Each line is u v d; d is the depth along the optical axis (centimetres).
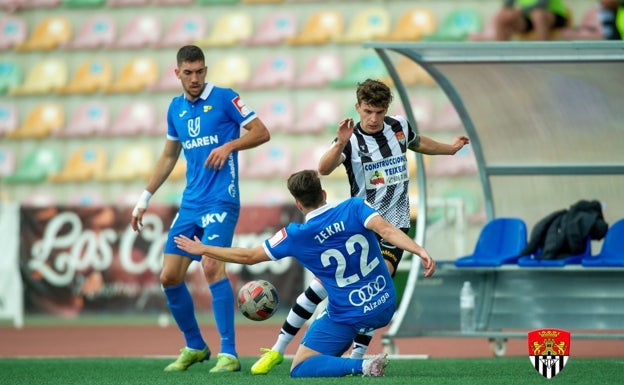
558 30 5306
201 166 2577
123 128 5856
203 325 4553
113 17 6200
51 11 6269
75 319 4959
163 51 6084
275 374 2409
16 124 6009
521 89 3225
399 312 3142
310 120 5669
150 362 3011
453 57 2966
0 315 4666
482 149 3388
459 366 2653
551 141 3300
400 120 2477
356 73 5769
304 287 4466
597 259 3045
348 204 2152
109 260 4638
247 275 4538
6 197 5803
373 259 2173
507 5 5316
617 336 2914
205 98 2573
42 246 4678
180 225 2581
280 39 5903
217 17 6141
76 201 5722
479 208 5138
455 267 3256
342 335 2211
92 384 2284
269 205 4484
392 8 5953
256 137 2558
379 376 2195
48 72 6141
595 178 3303
